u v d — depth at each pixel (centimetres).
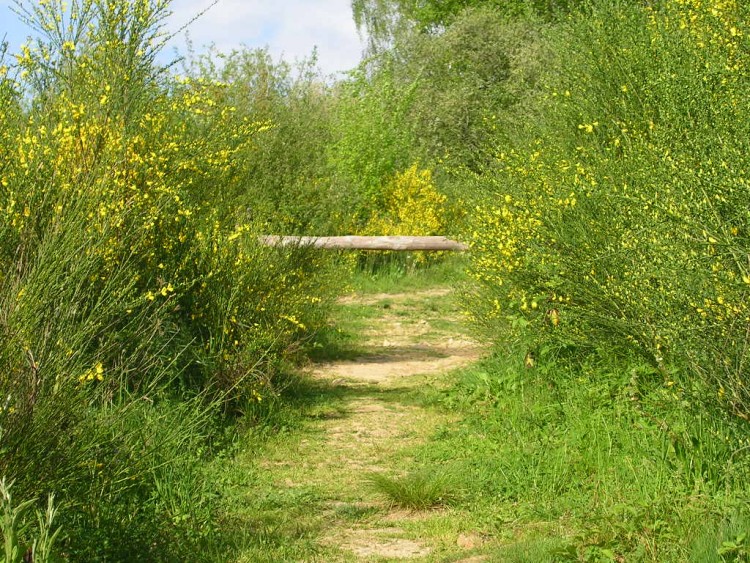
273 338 768
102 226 528
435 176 2098
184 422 597
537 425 661
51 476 415
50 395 416
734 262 482
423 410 793
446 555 464
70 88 639
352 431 728
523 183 792
